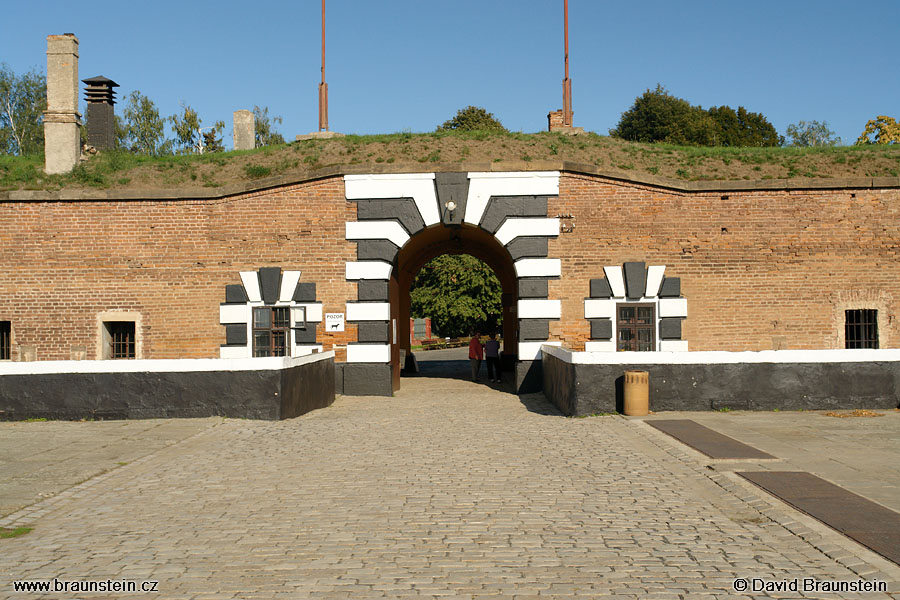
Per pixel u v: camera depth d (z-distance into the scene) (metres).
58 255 20.11
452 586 5.82
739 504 8.20
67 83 22.08
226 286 20.08
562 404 16.28
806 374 15.15
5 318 20.09
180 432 13.19
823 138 75.12
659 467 10.12
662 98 65.19
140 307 20.09
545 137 23.38
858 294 20.11
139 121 56.41
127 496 8.79
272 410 14.73
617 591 5.70
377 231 20.06
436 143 22.59
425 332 57.09
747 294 20.03
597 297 19.98
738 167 22.14
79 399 14.70
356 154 22.02
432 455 11.12
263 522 7.63
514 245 20.08
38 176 21.61
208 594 5.70
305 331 20.05
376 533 7.22
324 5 25.50
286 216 20.14
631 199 20.09
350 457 10.99
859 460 10.25
